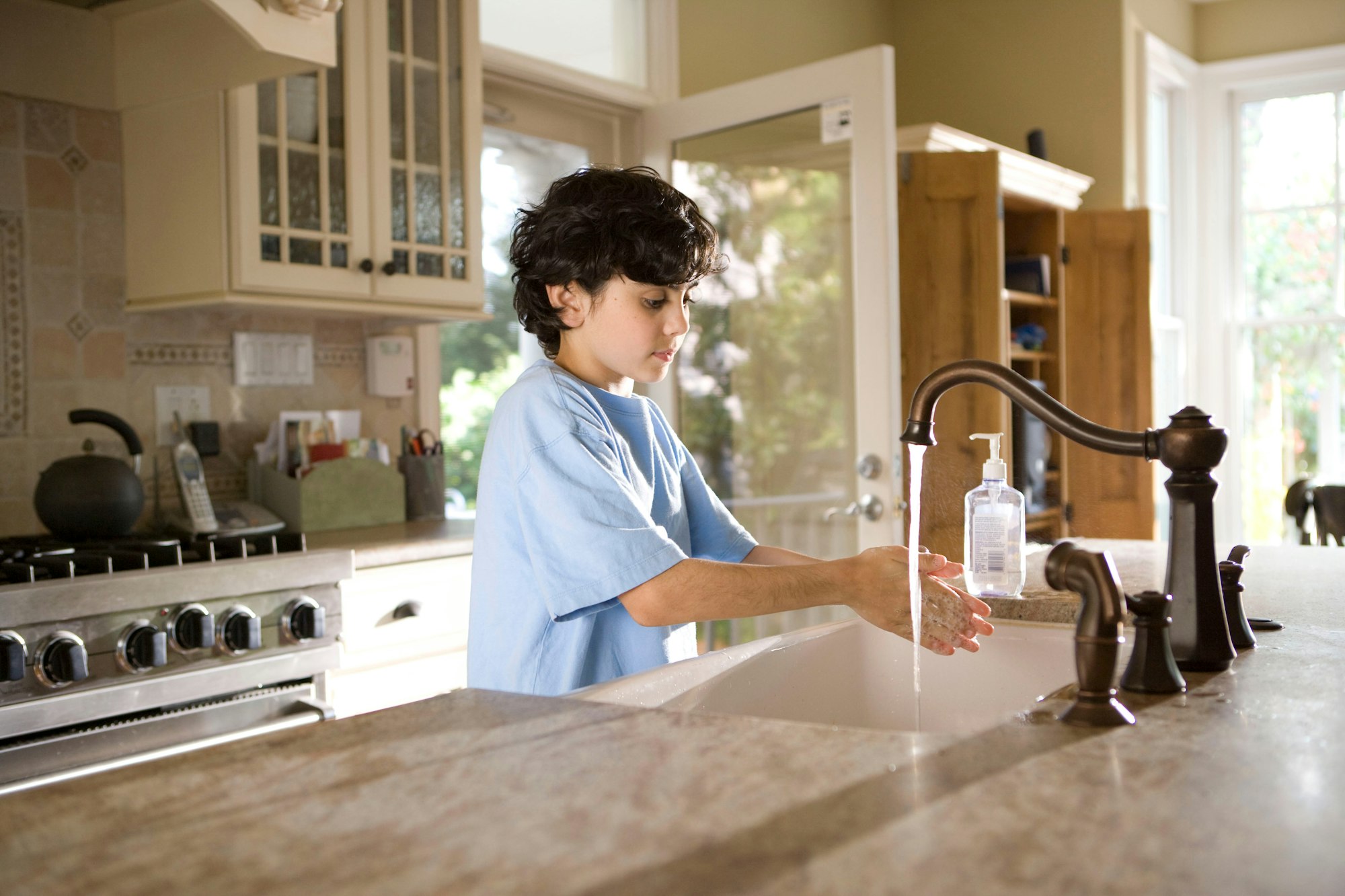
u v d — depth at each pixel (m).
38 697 1.56
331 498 2.36
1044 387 4.11
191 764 0.67
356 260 2.34
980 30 4.46
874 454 2.79
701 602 1.03
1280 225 4.74
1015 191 3.78
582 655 1.15
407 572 2.12
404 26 2.44
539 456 1.10
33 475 2.19
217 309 2.36
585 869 0.49
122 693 1.65
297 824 0.56
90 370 2.28
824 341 2.93
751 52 3.80
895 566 1.05
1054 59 4.31
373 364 2.75
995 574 1.26
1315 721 0.73
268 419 2.56
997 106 4.43
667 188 1.20
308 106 2.27
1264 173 4.77
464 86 2.56
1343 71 4.56
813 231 2.93
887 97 2.75
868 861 0.49
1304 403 4.71
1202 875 0.47
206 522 2.20
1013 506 1.26
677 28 3.48
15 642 1.52
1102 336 4.14
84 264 2.26
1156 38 4.42
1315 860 0.48
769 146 3.02
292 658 1.88
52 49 2.19
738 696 1.07
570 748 0.68
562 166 3.56
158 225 2.25
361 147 2.34
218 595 1.76
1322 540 2.97
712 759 0.65
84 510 1.93
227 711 1.79
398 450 2.83
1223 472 4.82
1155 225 4.68
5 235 2.16
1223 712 0.75
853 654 1.27
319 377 2.66
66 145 2.24
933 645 1.06
